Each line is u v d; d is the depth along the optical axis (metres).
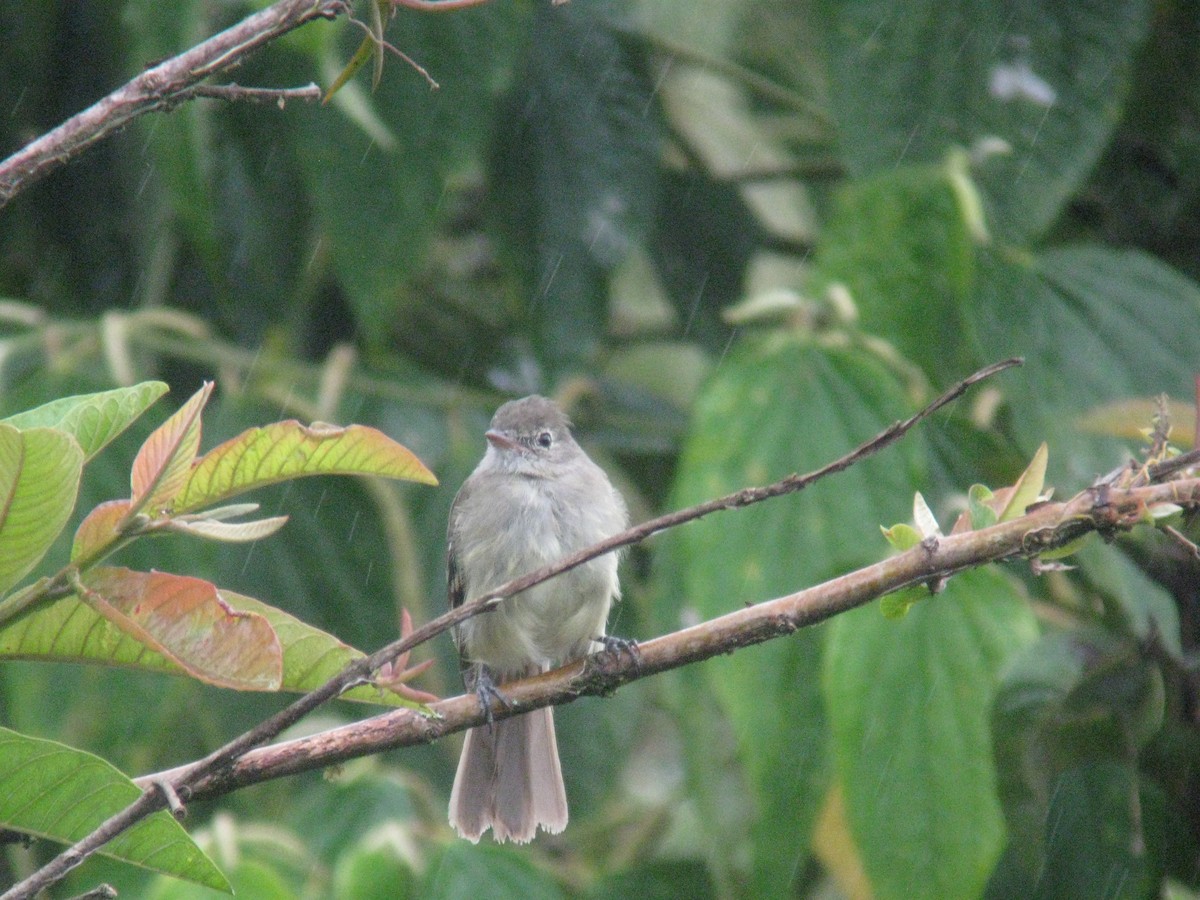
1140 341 10.55
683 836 13.05
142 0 10.25
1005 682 8.75
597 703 12.47
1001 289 10.37
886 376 9.70
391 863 9.48
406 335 14.14
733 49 15.32
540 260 13.05
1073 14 11.14
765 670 9.21
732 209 14.48
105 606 4.36
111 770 4.84
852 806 8.73
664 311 16.23
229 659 4.55
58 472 4.31
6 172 4.84
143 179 12.66
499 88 11.39
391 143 11.00
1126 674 8.87
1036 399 10.16
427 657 11.94
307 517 11.70
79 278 13.50
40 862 10.34
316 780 11.90
